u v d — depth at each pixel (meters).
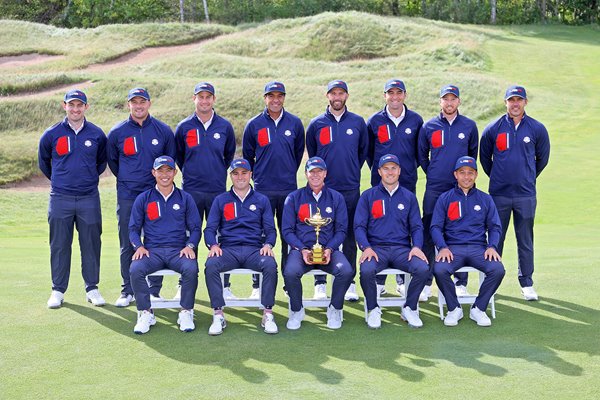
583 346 5.29
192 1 48.81
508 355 5.12
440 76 26.91
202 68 30.55
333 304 5.98
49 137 6.60
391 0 48.81
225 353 5.23
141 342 5.50
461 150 6.73
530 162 6.71
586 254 8.65
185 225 6.35
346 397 4.37
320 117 6.89
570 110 23.31
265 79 27.94
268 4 48.88
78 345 5.41
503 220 6.83
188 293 5.93
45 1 49.50
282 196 6.97
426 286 6.82
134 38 37.03
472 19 47.97
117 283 7.45
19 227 13.63
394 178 6.36
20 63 33.84
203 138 6.80
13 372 4.82
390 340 5.55
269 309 5.93
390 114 6.96
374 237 6.40
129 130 6.59
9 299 6.72
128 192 6.59
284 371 4.84
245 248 6.20
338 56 33.66
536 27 43.28
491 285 5.96
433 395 4.39
